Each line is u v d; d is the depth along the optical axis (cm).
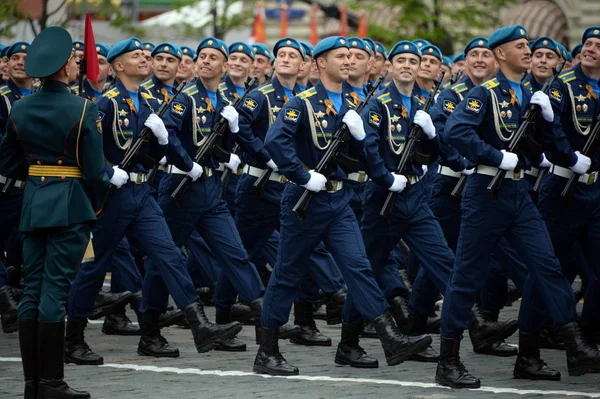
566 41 8825
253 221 3103
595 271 2636
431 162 2720
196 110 2889
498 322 2795
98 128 2120
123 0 6569
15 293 3431
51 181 2108
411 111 2709
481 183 2381
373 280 2423
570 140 2639
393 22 7981
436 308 3478
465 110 2386
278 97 3119
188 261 3569
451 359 2341
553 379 2420
